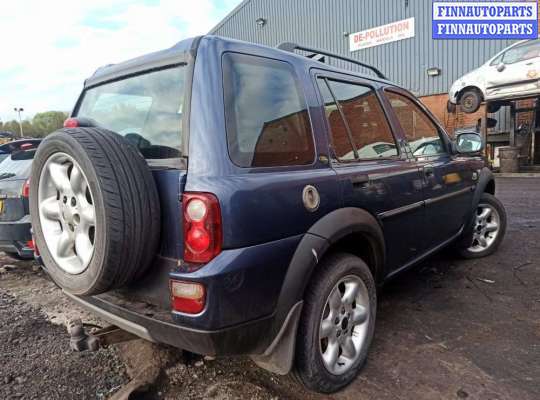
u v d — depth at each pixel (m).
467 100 12.01
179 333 1.75
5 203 4.06
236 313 1.75
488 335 2.83
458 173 3.72
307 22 18.05
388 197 2.68
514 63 10.87
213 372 2.52
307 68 2.40
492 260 4.36
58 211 2.04
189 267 1.72
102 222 1.67
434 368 2.46
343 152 2.45
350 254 2.39
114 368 2.62
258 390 2.33
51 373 2.57
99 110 2.48
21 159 4.66
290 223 1.95
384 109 2.96
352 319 2.39
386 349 2.69
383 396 2.22
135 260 1.77
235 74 1.97
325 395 2.26
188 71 1.91
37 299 3.83
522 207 7.09
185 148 1.82
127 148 1.83
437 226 3.42
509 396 2.19
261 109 2.02
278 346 1.98
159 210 1.82
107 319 2.07
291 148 2.12
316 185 2.12
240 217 1.74
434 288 3.68
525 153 13.23
